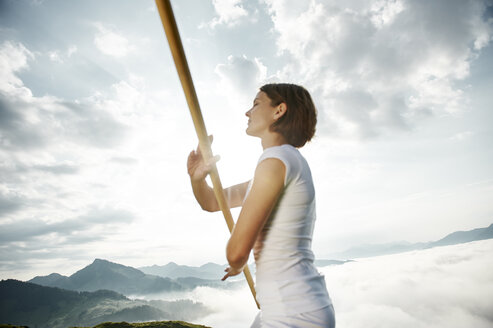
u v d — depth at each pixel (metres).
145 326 42.59
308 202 1.17
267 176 1.06
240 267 1.04
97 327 42.47
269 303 1.14
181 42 0.89
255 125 1.42
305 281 1.14
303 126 1.38
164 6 0.81
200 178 1.60
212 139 1.39
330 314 1.15
